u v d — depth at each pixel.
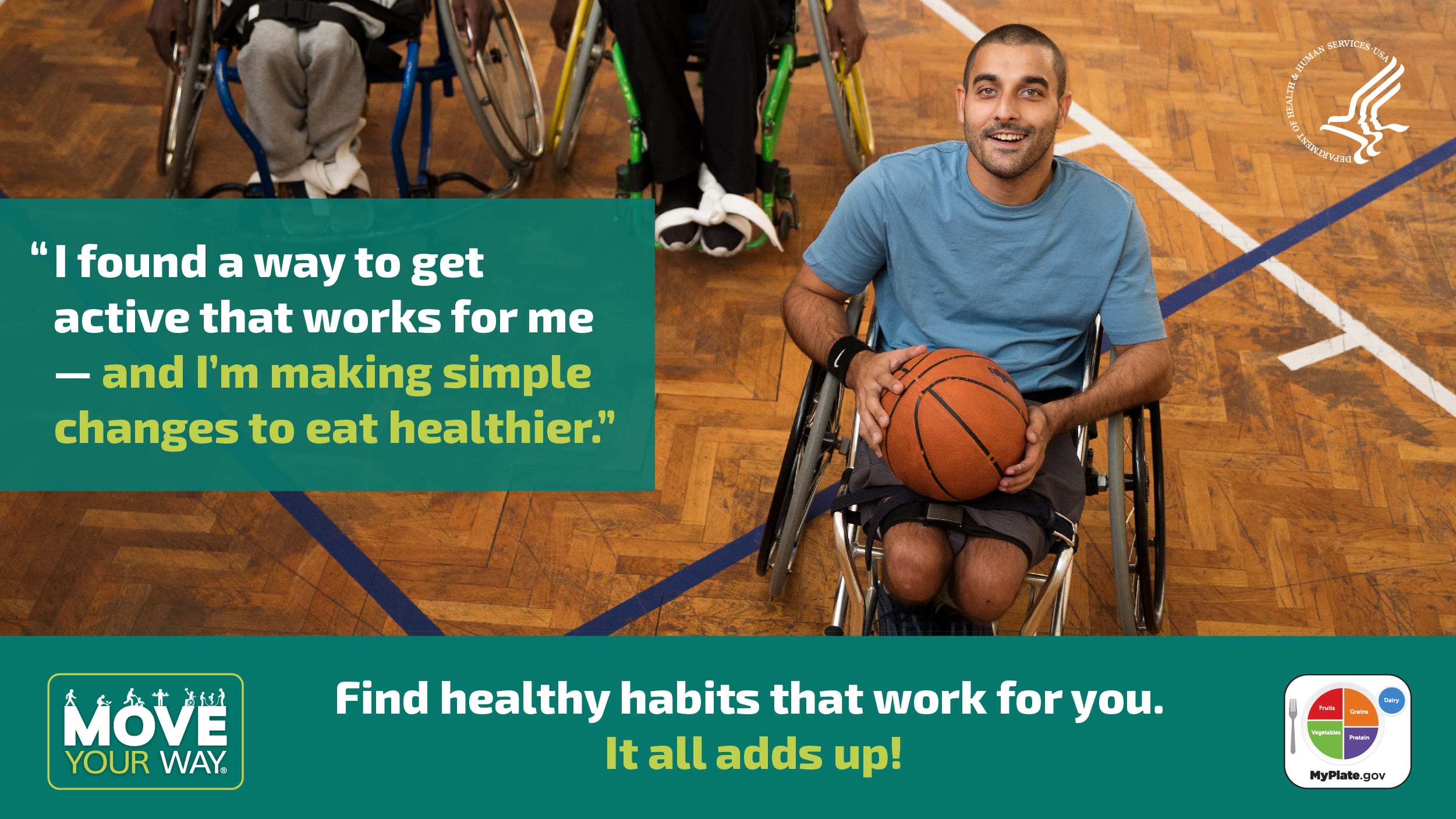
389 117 4.39
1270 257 3.96
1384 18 4.97
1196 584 3.10
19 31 4.67
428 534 3.20
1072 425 2.43
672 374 3.60
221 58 3.61
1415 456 3.39
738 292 3.84
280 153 3.76
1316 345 3.69
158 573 3.10
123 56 4.60
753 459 3.38
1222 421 3.47
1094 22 4.91
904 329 2.64
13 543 3.14
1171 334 3.72
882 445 2.39
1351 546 3.18
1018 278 2.51
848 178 4.21
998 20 4.91
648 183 3.81
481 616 3.03
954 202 2.48
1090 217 2.47
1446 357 3.66
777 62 3.80
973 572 2.38
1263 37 4.86
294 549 3.16
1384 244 4.02
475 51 3.71
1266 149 4.36
